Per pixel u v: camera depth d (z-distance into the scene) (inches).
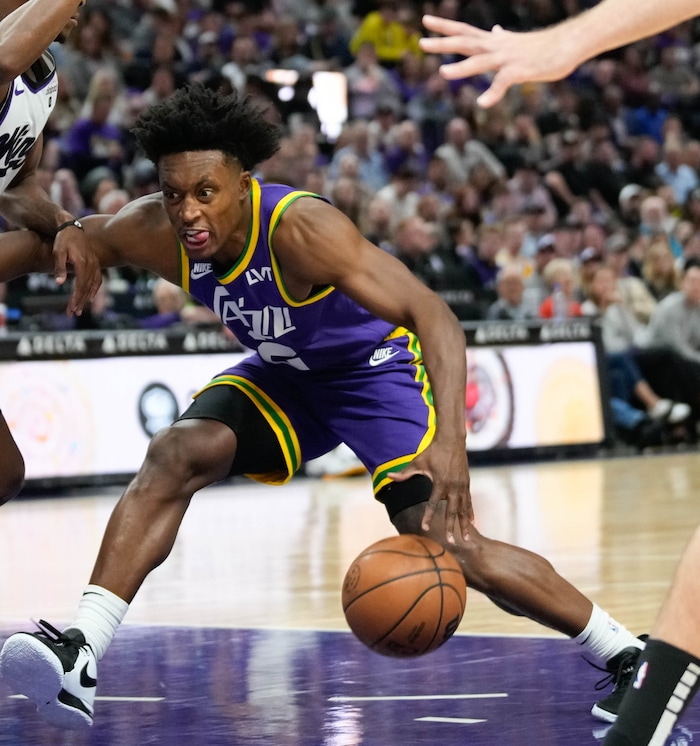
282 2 728.3
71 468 433.1
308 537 327.6
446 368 145.1
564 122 724.0
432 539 160.7
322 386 174.1
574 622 162.1
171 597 249.9
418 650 140.6
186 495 162.1
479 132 676.1
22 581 269.6
